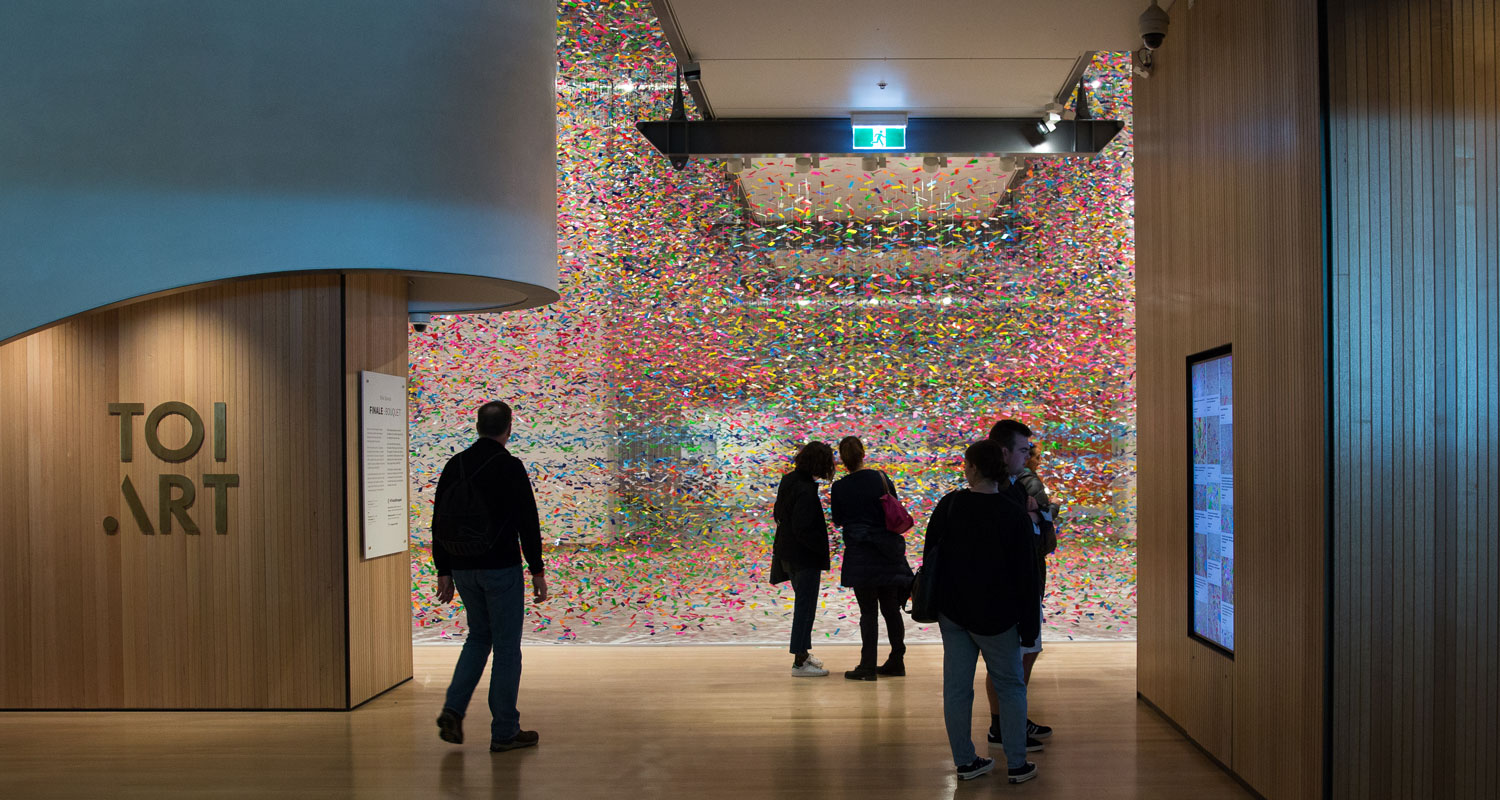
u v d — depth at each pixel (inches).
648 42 332.8
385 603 228.7
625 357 403.2
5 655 213.6
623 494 413.7
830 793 156.5
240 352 212.8
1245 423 151.8
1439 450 128.2
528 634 291.6
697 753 178.1
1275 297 140.9
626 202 394.6
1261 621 146.7
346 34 202.5
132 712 211.5
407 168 204.8
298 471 211.6
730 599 338.0
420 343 414.6
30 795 160.1
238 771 171.2
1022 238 390.6
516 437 427.5
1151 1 184.1
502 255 218.2
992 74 241.0
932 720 197.9
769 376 397.1
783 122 277.3
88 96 199.2
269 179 200.7
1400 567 127.4
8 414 215.9
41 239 198.2
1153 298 198.4
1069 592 339.3
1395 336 127.5
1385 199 127.7
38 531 215.2
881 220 391.2
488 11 216.8
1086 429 390.9
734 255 399.5
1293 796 136.3
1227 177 158.6
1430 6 128.7
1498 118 128.4
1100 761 169.3
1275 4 140.5
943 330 390.0
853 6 197.3
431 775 167.6
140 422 213.9
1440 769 127.6
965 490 157.6
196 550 212.8
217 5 200.1
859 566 232.7
